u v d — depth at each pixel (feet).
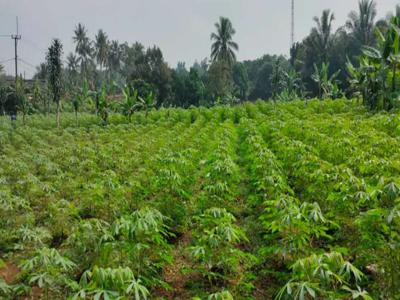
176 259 21.08
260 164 28.68
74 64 240.94
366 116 61.41
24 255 21.03
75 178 37.76
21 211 27.02
